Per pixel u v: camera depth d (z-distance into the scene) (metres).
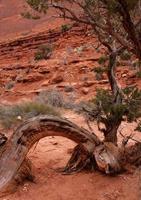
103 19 6.65
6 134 11.60
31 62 33.72
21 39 39.44
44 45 35.38
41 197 7.10
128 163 7.95
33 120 7.68
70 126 7.82
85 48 30.92
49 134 7.75
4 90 28.70
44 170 8.09
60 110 15.75
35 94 24.98
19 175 7.44
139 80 23.45
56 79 26.75
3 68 34.81
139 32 6.20
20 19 54.72
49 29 38.66
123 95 8.40
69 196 7.14
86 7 6.59
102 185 7.42
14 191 7.26
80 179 7.62
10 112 13.66
